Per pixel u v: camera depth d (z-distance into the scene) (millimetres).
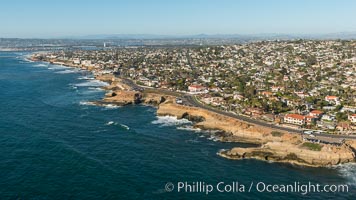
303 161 139375
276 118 187625
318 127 173250
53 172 124750
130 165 133500
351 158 140125
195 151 151625
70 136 168000
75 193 110250
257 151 145500
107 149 150875
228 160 141750
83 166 130625
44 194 109000
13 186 113312
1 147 148750
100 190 112625
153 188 115250
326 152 140250
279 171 131625
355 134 163375
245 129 173375
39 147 150125
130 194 110625
